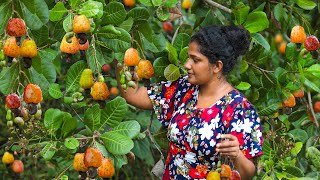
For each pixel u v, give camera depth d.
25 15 3.04
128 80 3.37
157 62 3.67
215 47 3.14
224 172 3.07
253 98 4.07
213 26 3.20
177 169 3.28
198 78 3.18
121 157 3.32
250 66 4.08
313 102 4.36
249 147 3.12
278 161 3.92
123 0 3.82
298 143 3.99
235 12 3.89
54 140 3.37
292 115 4.24
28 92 2.99
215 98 3.21
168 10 3.82
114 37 3.27
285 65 4.06
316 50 3.86
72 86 3.32
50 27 4.12
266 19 3.86
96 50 3.37
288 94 4.02
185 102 3.31
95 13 3.05
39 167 5.32
